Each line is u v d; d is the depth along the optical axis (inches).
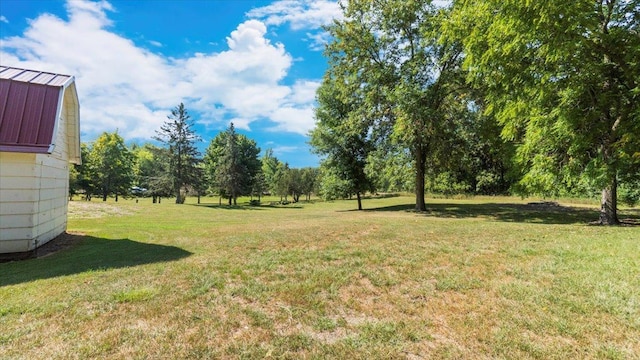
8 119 260.5
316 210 1080.8
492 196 1381.6
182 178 1578.5
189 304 134.6
